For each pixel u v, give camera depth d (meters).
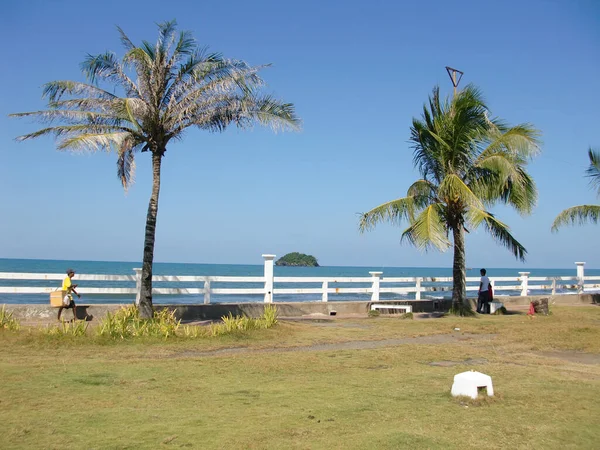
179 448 4.96
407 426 5.71
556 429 5.72
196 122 14.73
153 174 14.71
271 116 14.91
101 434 5.30
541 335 13.64
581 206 23.27
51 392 6.90
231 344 11.63
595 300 27.16
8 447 4.89
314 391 7.27
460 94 17.80
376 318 18.30
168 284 46.25
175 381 7.75
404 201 18.33
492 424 5.84
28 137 13.47
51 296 14.28
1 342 10.74
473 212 16.41
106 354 10.09
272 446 5.05
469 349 11.37
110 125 14.14
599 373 8.98
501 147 17.84
